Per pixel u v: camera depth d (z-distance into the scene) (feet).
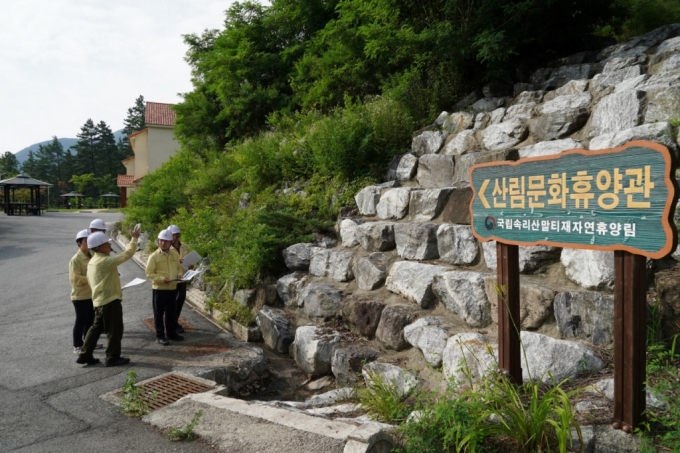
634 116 19.86
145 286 36.96
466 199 22.40
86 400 16.76
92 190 295.89
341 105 42.57
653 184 9.82
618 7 32.42
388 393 15.56
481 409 11.82
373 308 21.47
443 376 16.66
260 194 35.70
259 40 56.90
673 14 38.14
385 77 39.24
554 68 30.04
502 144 24.98
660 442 10.37
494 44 28.81
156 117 119.85
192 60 66.23
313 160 34.45
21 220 95.71
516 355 13.60
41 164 336.29
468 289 18.44
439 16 34.12
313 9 53.36
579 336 14.88
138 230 20.74
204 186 46.03
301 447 12.29
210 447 13.07
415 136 30.04
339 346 21.24
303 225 30.01
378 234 24.88
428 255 22.21
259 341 25.95
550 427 11.28
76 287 21.93
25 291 36.04
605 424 11.19
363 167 31.14
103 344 23.73
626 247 10.39
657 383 11.89
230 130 58.80
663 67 23.22
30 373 19.40
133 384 16.49
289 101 52.65
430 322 18.97
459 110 31.63
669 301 13.15
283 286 27.09
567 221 11.71
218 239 34.91
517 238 13.06
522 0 30.42
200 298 32.30
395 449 12.22
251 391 20.63
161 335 23.34
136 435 14.10
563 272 17.04
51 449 13.33
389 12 34.40
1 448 13.42
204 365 20.33
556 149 21.61
